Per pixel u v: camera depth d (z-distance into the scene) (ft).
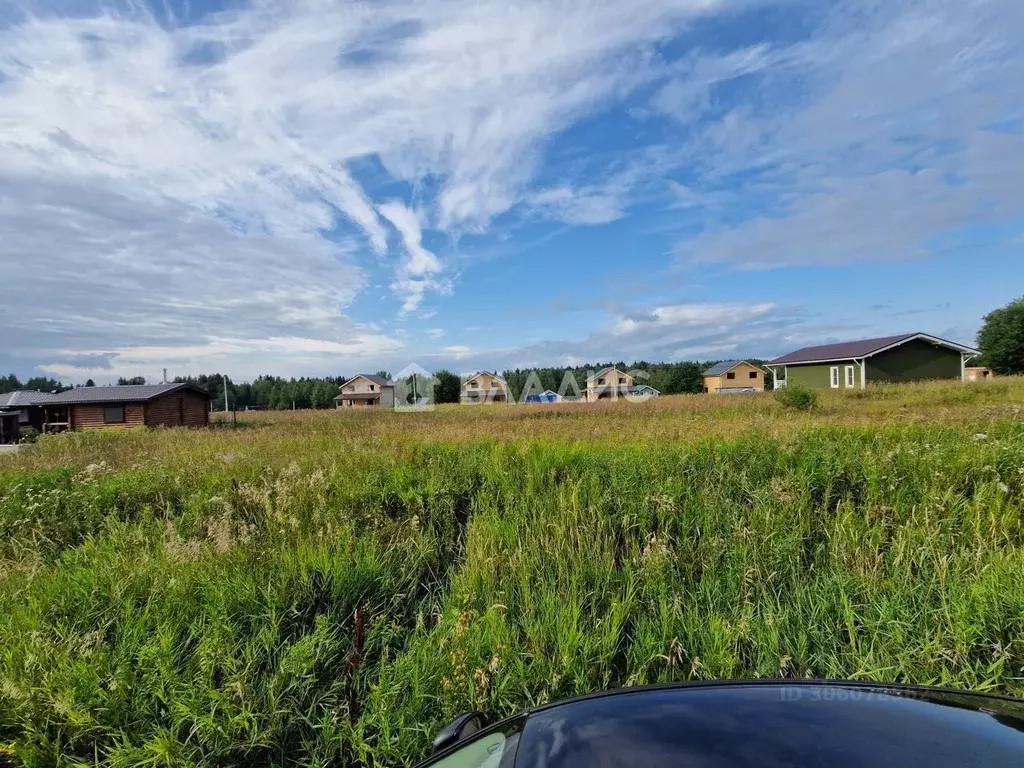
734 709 5.66
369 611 15.55
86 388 126.93
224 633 13.52
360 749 10.78
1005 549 16.75
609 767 4.95
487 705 11.51
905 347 122.01
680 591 16.02
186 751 10.65
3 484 29.63
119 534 21.57
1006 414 38.73
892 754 4.74
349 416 102.17
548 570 17.31
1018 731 5.18
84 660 12.30
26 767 10.43
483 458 29.19
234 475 28.73
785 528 18.79
